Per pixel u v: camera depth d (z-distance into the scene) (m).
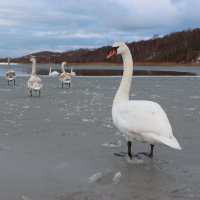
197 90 28.16
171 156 8.74
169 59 151.25
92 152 9.06
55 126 12.36
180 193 6.40
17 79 42.38
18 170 7.61
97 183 6.89
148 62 151.75
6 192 6.40
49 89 29.36
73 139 10.44
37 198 6.15
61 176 7.27
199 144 9.86
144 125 7.32
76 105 18.44
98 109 16.89
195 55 147.25
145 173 7.48
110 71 76.06
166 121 7.33
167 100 20.75
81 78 46.16
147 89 28.98
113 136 10.88
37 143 9.93
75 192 6.43
